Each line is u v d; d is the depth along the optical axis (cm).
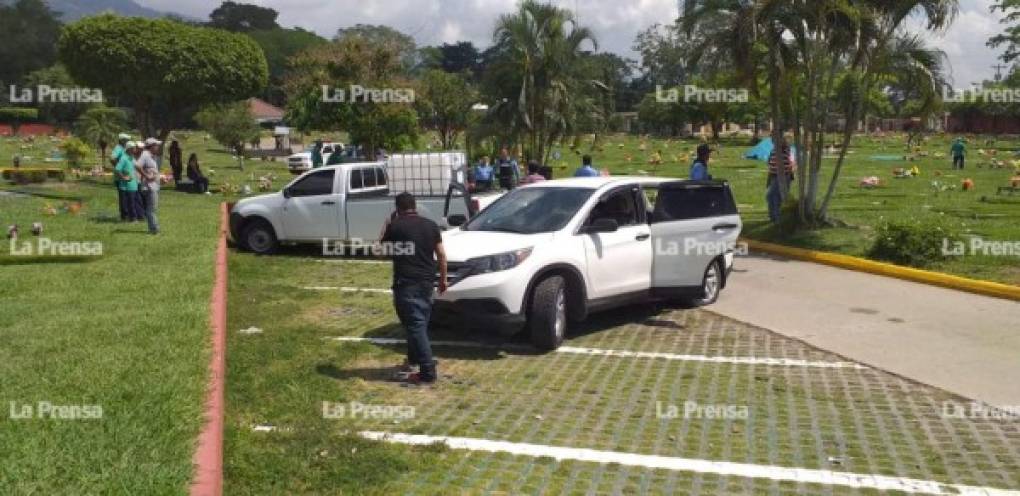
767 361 812
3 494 412
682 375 762
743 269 1357
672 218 984
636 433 612
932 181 2995
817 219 1599
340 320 963
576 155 5047
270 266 1368
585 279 884
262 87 2819
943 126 8612
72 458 461
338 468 529
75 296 895
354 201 1469
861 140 7275
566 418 642
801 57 1560
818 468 552
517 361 806
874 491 517
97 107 3938
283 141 5672
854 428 627
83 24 2531
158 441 487
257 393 679
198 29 2667
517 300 820
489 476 530
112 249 1232
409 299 716
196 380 604
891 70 1523
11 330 743
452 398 687
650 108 8550
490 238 869
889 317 1002
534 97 2253
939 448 589
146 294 908
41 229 1352
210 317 800
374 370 763
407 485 513
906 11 1475
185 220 1625
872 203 2219
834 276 1284
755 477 536
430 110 3569
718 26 1558
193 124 7969
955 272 1213
